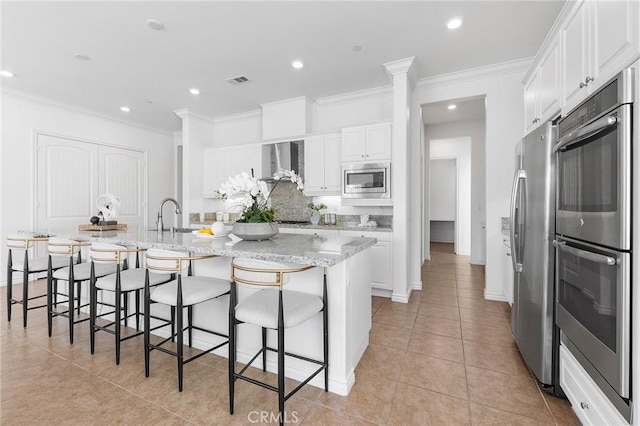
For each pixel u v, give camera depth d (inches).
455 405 65.6
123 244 93.5
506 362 83.7
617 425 46.9
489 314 121.0
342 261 68.6
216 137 223.6
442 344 94.7
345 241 86.9
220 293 77.4
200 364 82.4
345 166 155.3
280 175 97.1
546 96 87.4
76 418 61.2
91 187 198.8
